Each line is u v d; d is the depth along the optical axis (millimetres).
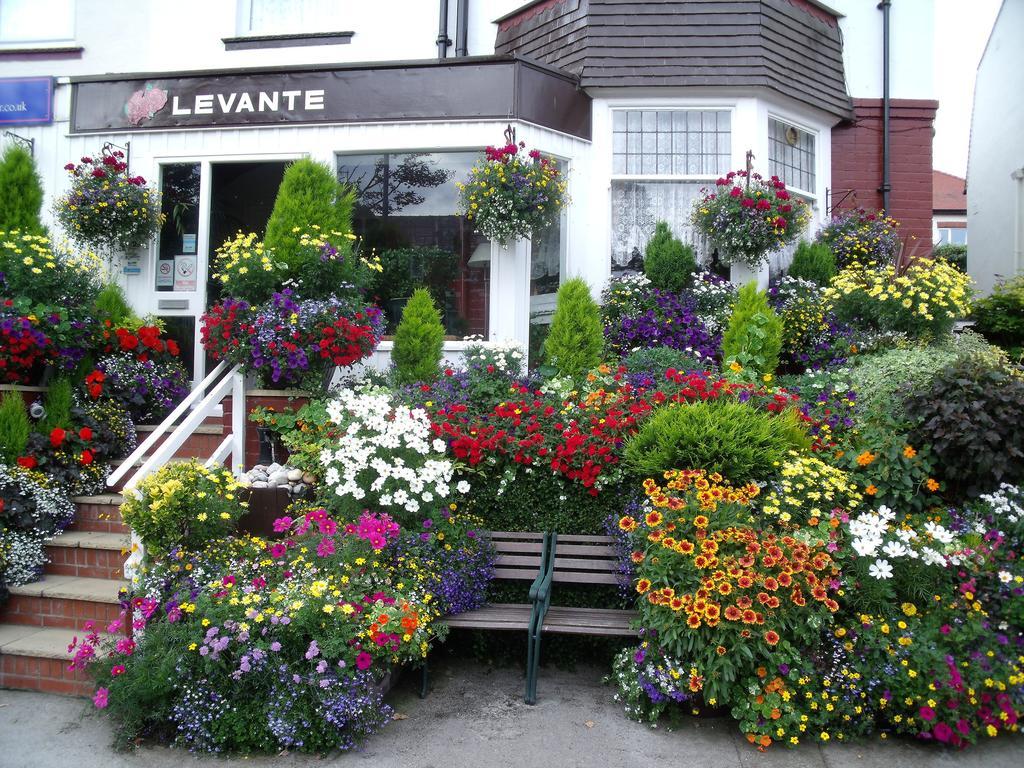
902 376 6035
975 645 3896
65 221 7383
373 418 4758
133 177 7449
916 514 4781
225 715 3697
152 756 3666
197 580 4145
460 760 3629
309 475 5328
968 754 3689
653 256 7688
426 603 4281
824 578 4004
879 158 9203
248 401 6059
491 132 7453
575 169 7977
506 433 5094
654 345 7344
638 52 8109
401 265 7590
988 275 12664
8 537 4863
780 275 8461
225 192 7781
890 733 3861
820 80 8773
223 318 5945
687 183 8203
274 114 7680
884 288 7230
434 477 4637
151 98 7832
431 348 6738
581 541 4914
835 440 5367
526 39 8836
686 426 4801
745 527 4098
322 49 9055
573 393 5734
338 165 7703
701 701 3998
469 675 4598
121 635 4176
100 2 9398
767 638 3736
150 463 4859
